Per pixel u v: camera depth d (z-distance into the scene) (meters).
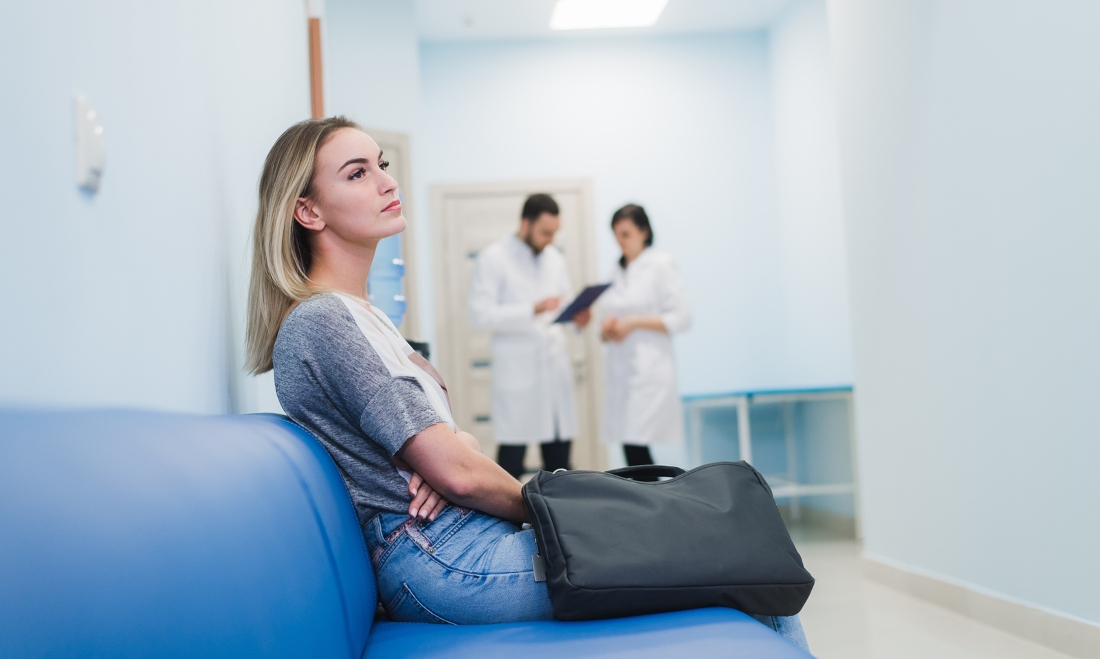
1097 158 1.75
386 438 1.04
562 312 3.36
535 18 5.13
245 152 1.65
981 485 2.21
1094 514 1.81
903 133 2.50
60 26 0.71
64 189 0.71
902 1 2.46
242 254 1.59
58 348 0.68
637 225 3.69
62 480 0.41
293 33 2.49
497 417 3.95
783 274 5.37
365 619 0.96
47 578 0.37
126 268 0.87
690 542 1.02
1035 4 1.91
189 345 1.12
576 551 1.00
